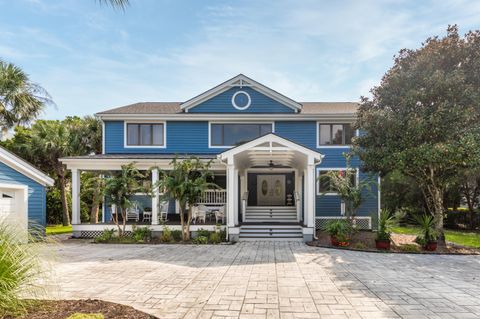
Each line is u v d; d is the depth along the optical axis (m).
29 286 4.48
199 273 7.62
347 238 11.91
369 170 13.80
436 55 12.00
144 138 18.06
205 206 16.50
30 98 15.63
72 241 13.43
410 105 11.87
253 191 19.31
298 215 16.61
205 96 18.14
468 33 12.16
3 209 12.17
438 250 11.20
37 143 21.19
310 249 11.27
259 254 10.25
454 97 11.35
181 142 17.97
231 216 13.23
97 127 22.89
